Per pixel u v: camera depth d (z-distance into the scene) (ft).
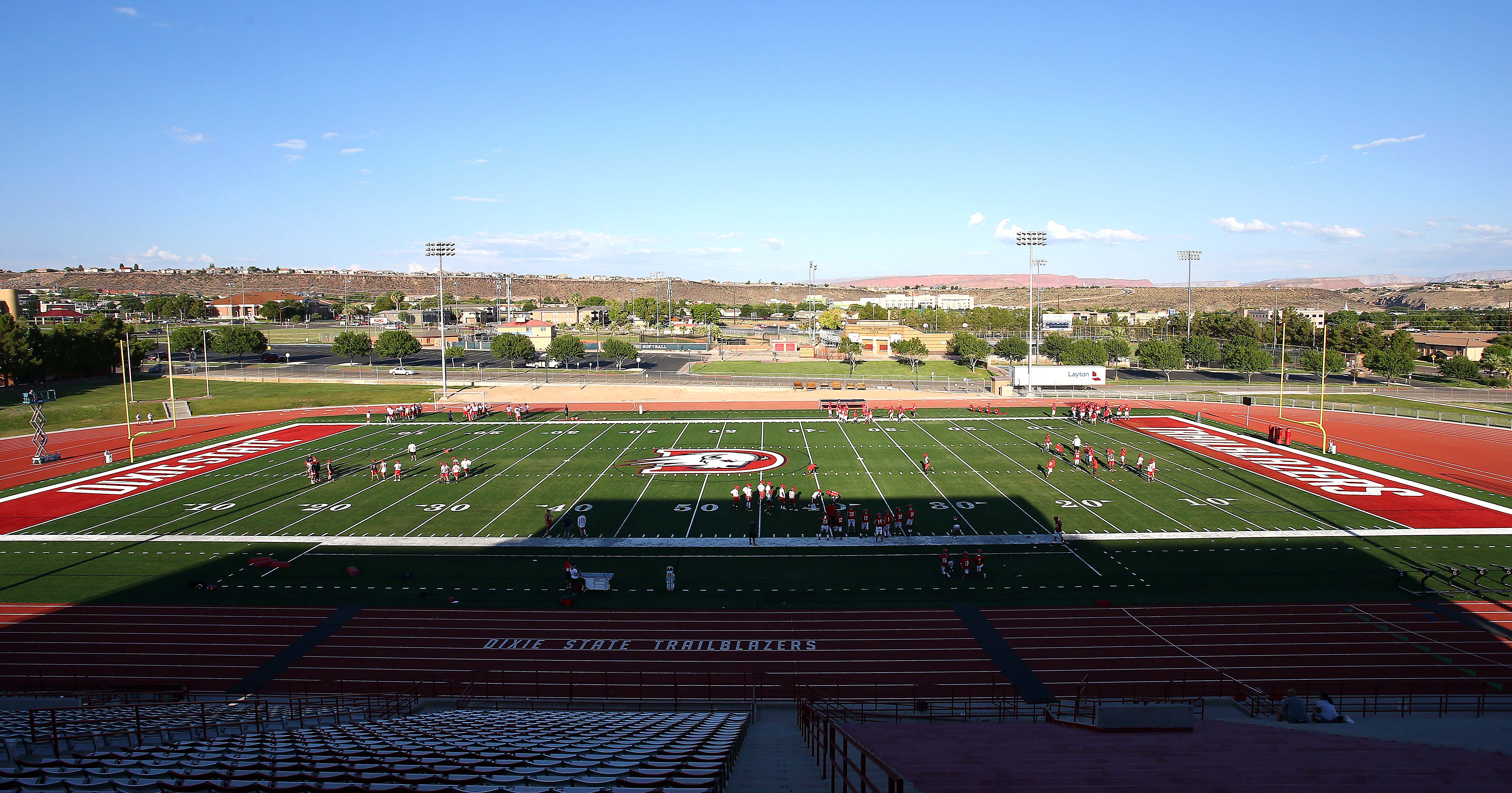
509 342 392.68
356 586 114.42
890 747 57.36
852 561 123.75
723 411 271.69
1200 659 91.66
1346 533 134.51
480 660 93.35
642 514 148.25
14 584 114.42
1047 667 90.48
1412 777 45.55
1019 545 129.90
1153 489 164.25
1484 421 245.86
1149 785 43.98
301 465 189.37
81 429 239.50
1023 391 311.06
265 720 69.82
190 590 112.57
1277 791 42.60
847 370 386.73
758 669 90.74
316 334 583.58
